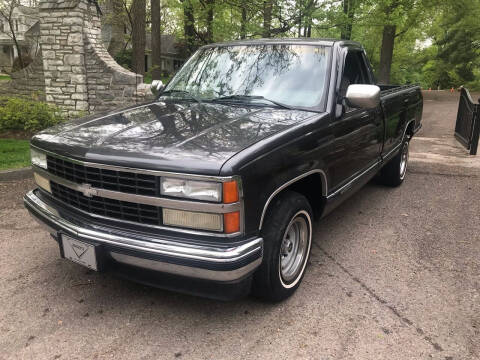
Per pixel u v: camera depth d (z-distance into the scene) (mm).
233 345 2568
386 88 6438
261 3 12023
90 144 2684
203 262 2324
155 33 15500
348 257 3768
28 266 3523
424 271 3516
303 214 3064
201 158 2352
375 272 3492
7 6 15227
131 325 2760
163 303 3018
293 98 3463
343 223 4602
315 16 12203
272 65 3742
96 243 2557
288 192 2979
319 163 3131
